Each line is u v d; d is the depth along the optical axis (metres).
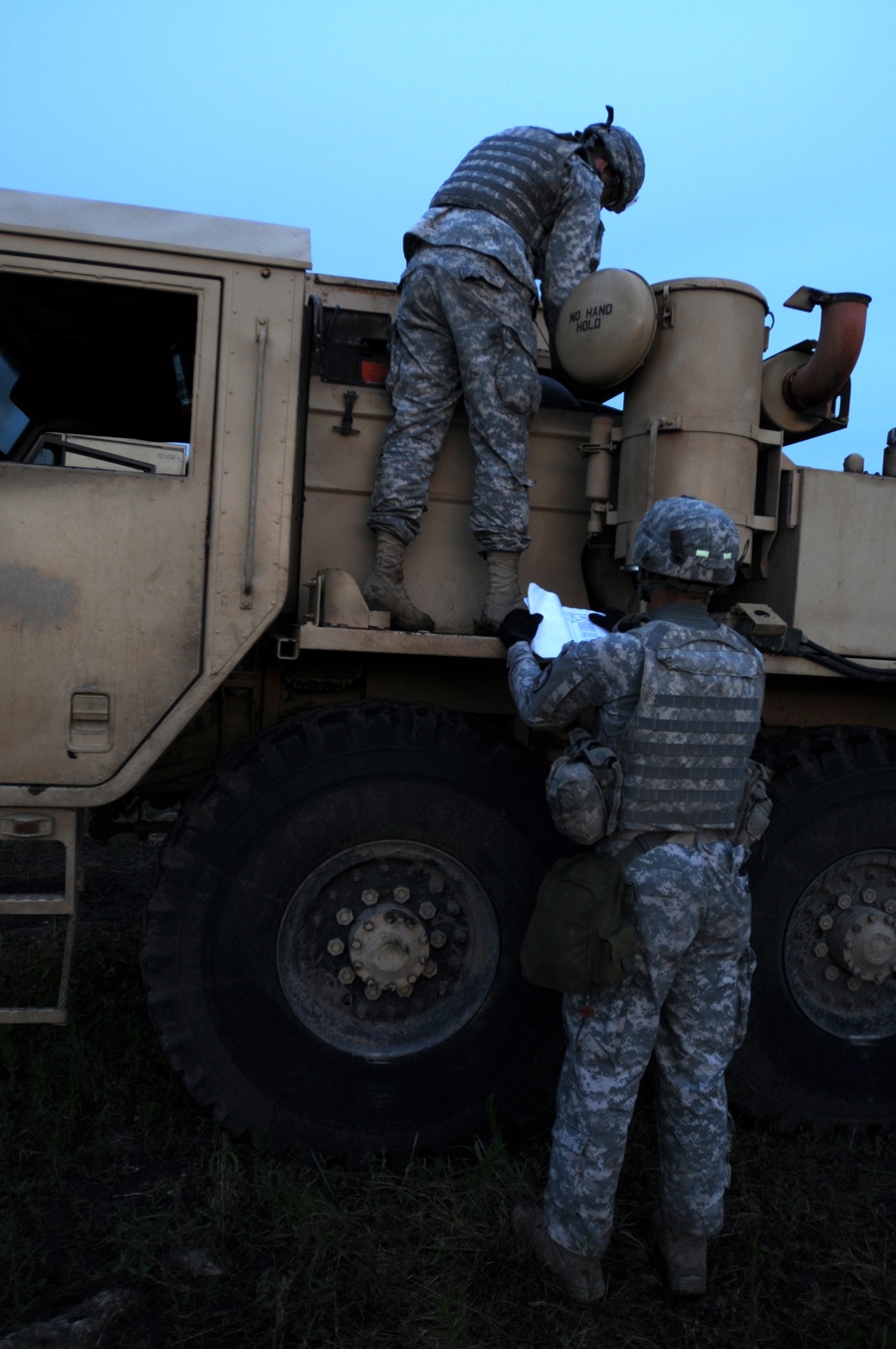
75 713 2.48
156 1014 2.52
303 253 2.57
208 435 2.54
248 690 3.03
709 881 2.11
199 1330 2.01
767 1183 2.66
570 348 2.84
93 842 5.61
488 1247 2.27
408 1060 2.65
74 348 3.29
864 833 2.94
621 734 2.13
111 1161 2.57
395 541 2.90
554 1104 2.73
